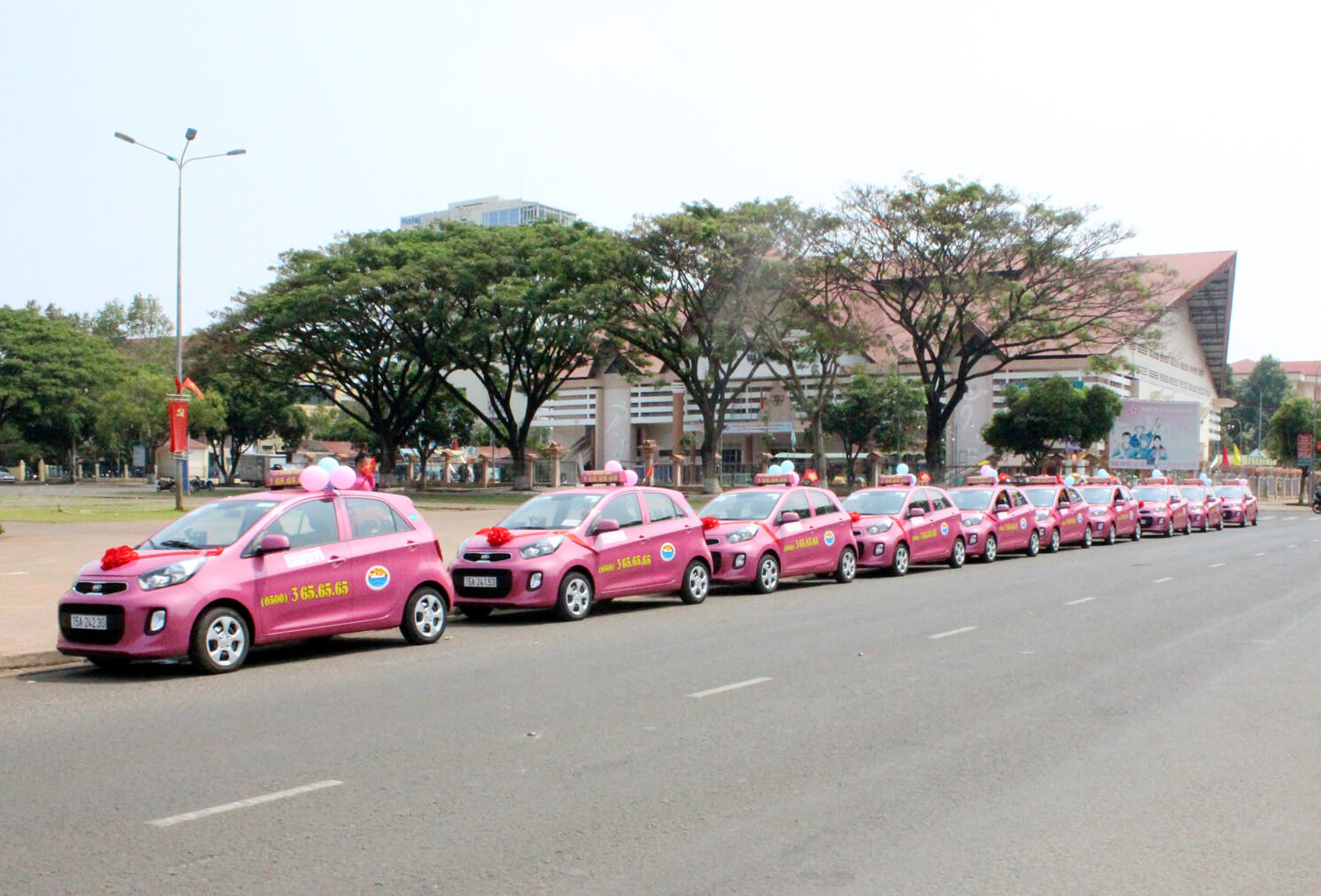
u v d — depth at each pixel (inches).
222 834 217.6
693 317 1844.2
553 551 553.3
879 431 2412.6
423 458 2723.9
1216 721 325.4
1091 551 1085.1
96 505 1604.3
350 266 2026.3
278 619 420.5
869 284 1893.5
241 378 2274.9
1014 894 190.9
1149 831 225.0
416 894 187.6
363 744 291.9
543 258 1883.6
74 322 3969.0
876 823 228.5
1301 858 210.1
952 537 881.5
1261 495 3078.2
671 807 237.8
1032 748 292.7
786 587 745.6
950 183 1622.8
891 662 425.4
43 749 285.7
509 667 415.5
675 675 396.2
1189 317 3248.0
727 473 2603.3
